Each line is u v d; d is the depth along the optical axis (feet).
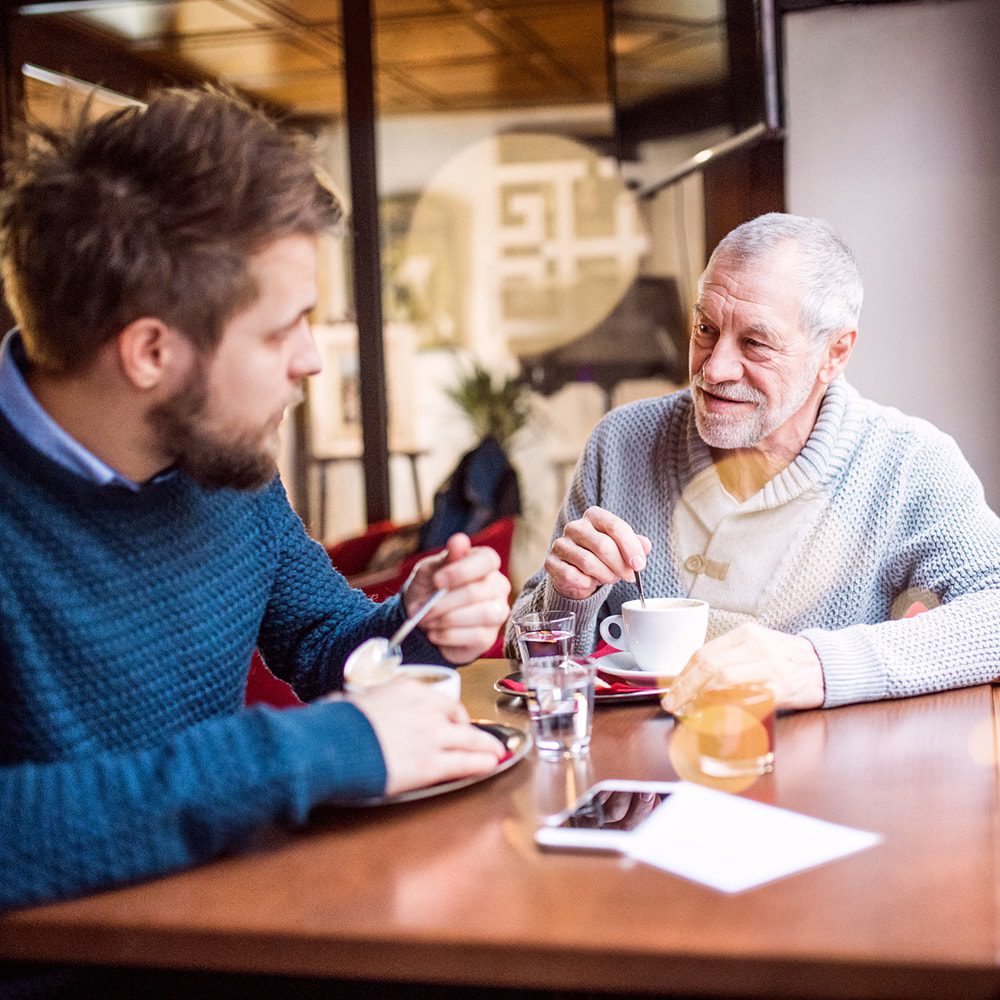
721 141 9.83
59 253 3.20
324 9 16.08
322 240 3.47
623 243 23.38
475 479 12.21
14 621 3.43
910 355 10.02
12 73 13.47
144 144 3.22
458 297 24.21
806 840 2.89
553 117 23.45
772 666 4.16
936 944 2.31
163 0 14.94
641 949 2.34
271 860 2.95
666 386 23.22
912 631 4.48
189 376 3.31
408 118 24.00
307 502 21.27
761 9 8.63
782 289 5.36
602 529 4.94
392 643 3.84
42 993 3.22
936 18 9.70
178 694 3.83
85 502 3.58
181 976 3.43
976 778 3.37
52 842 2.76
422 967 2.46
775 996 2.32
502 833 3.06
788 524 5.76
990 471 9.91
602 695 4.37
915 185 9.88
